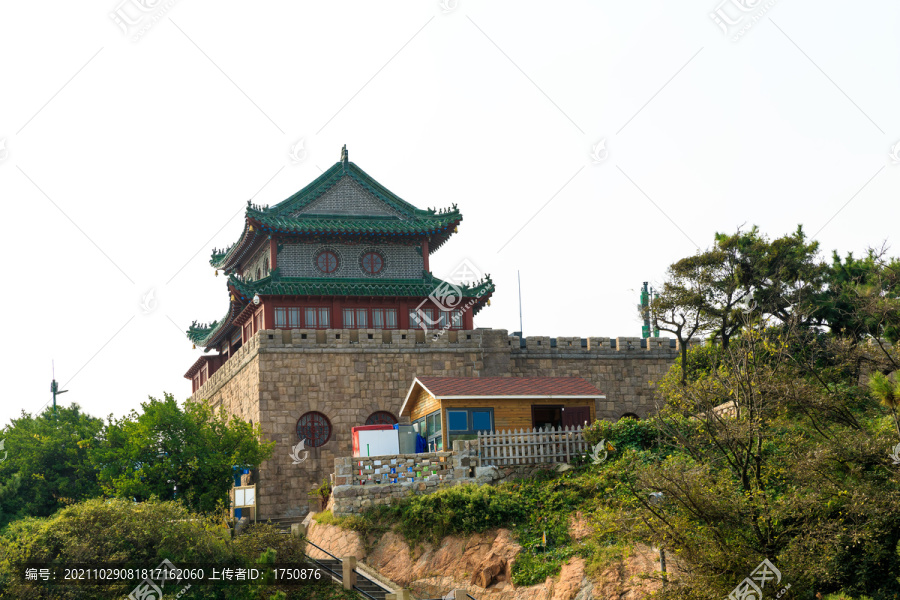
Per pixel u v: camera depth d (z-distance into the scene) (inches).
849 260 1775.3
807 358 1517.0
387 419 1985.7
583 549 1218.0
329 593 1244.5
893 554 986.1
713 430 1135.0
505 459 1476.4
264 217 2170.3
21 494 1787.6
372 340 2010.3
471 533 1315.2
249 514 1802.4
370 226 2244.1
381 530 1411.2
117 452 1611.7
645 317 1779.0
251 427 1718.8
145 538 1189.1
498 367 2089.1
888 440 1040.2
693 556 997.8
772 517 1013.8
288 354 1951.3
